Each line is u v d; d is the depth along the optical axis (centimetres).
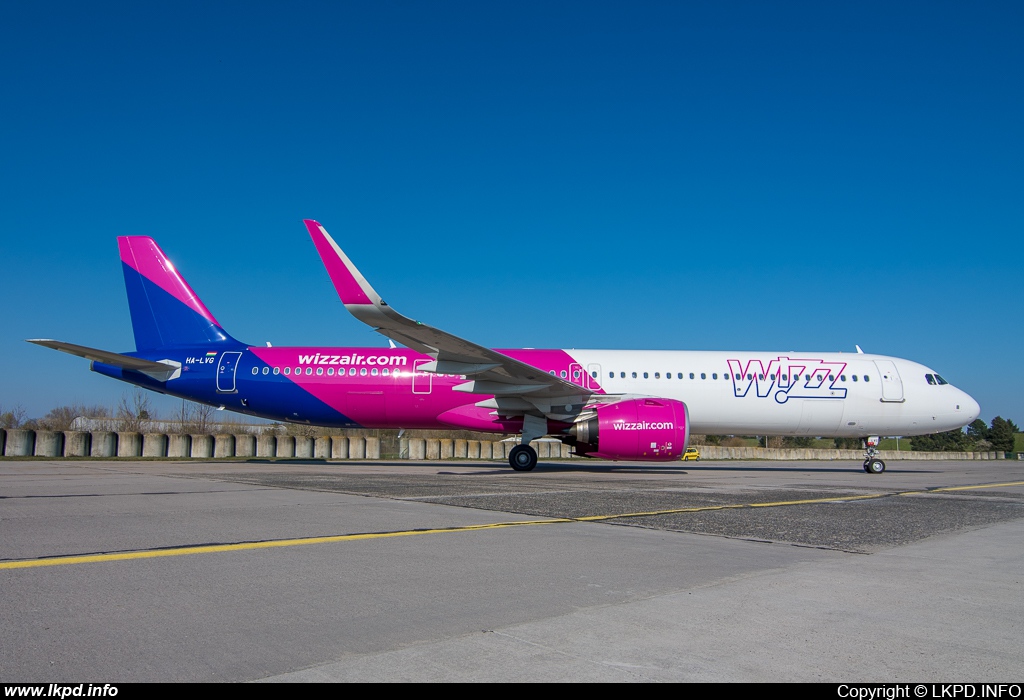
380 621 434
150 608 453
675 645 393
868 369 2177
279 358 2109
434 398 2059
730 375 2139
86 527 766
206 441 2997
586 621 437
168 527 775
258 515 880
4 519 819
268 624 424
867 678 347
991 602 492
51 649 375
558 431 1983
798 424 2166
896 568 607
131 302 2178
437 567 589
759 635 412
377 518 868
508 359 1784
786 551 688
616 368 2131
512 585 530
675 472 2166
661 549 688
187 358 2122
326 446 3378
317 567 582
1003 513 1046
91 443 2742
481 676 344
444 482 1475
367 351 2127
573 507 1029
